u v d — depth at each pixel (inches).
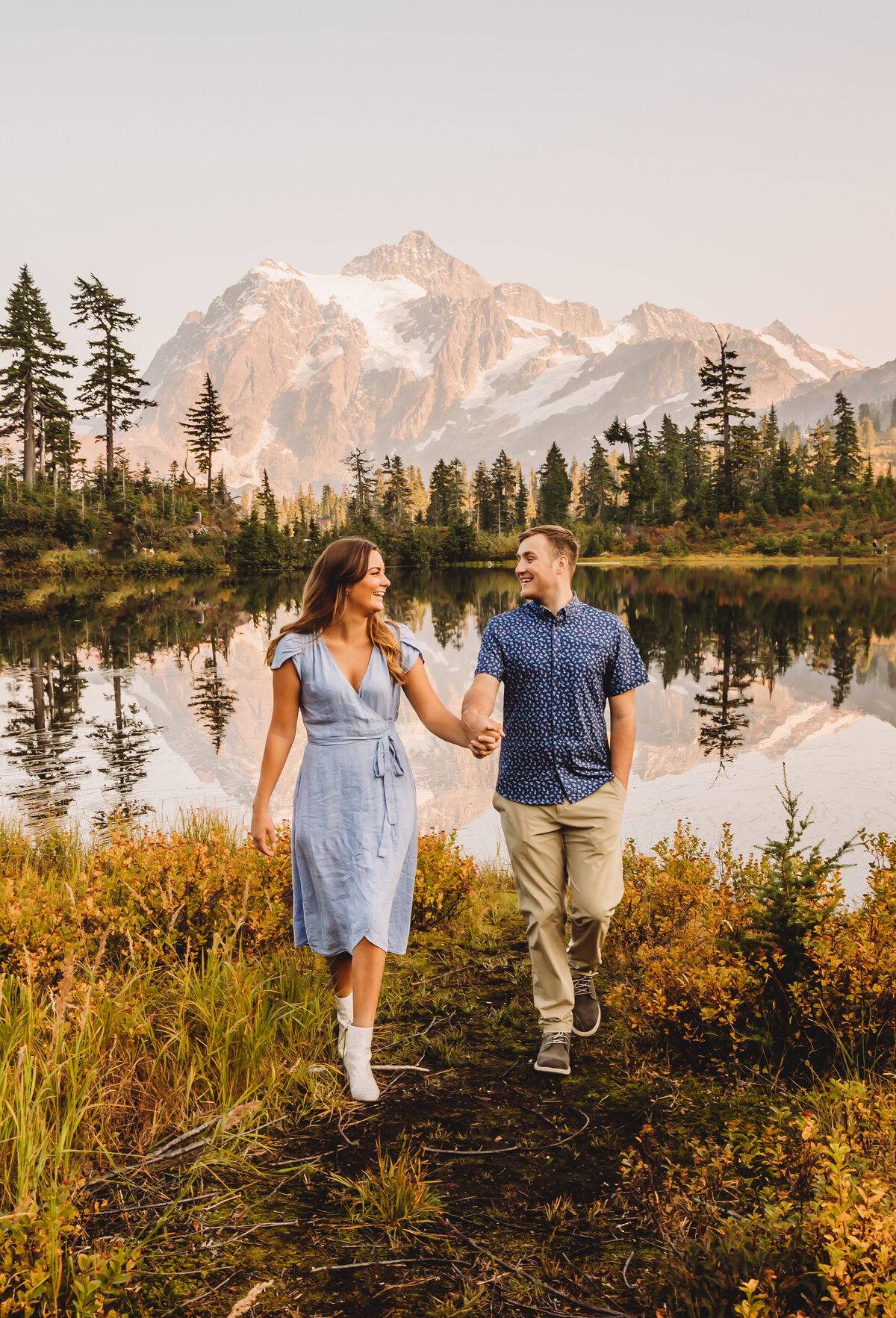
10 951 129.0
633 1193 82.2
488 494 5039.4
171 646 894.4
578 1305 69.3
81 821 296.4
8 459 3122.5
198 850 157.6
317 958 147.2
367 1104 102.4
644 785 336.5
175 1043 110.0
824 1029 110.3
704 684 589.0
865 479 4357.8
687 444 4896.7
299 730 460.1
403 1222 79.9
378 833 105.7
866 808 294.7
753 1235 70.9
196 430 3865.7
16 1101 88.8
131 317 3142.2
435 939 166.6
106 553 2822.3
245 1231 78.9
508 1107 102.2
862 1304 57.6
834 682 593.0
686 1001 114.3
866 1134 83.2
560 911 116.5
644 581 2242.9
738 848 255.8
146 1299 70.4
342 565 106.3
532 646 115.4
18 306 2719.0
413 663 111.0
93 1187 85.0
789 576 2463.1
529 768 116.5
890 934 120.8
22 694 589.0
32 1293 64.6
